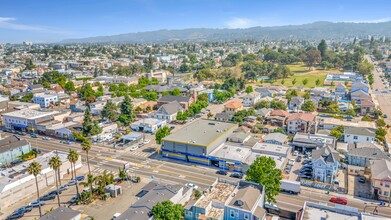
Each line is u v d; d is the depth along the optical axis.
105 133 143.12
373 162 99.44
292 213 77.62
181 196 84.81
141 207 75.00
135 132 149.12
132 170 107.88
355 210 71.44
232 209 71.81
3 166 112.12
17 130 155.50
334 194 91.06
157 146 131.75
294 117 146.00
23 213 81.75
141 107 188.62
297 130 143.75
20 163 112.19
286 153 111.88
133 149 126.62
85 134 141.25
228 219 73.00
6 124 159.50
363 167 104.94
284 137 129.62
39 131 149.38
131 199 88.88
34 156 118.81
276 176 83.12
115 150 126.81
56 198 89.62
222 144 123.25
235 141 128.12
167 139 118.31
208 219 71.31
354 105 191.50
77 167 107.75
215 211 74.88
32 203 85.81
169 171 107.12
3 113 168.88
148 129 150.88
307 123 141.75
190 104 193.00
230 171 107.12
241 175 103.19
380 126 147.88
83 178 101.38
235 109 178.88
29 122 151.38
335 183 95.94
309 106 182.75
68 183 97.69
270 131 145.25
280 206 84.12
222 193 82.06
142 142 135.12
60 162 83.56
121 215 72.88
